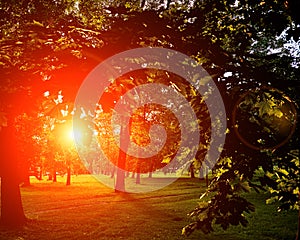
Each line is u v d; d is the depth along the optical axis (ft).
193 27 20.70
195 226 18.45
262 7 20.35
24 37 21.63
